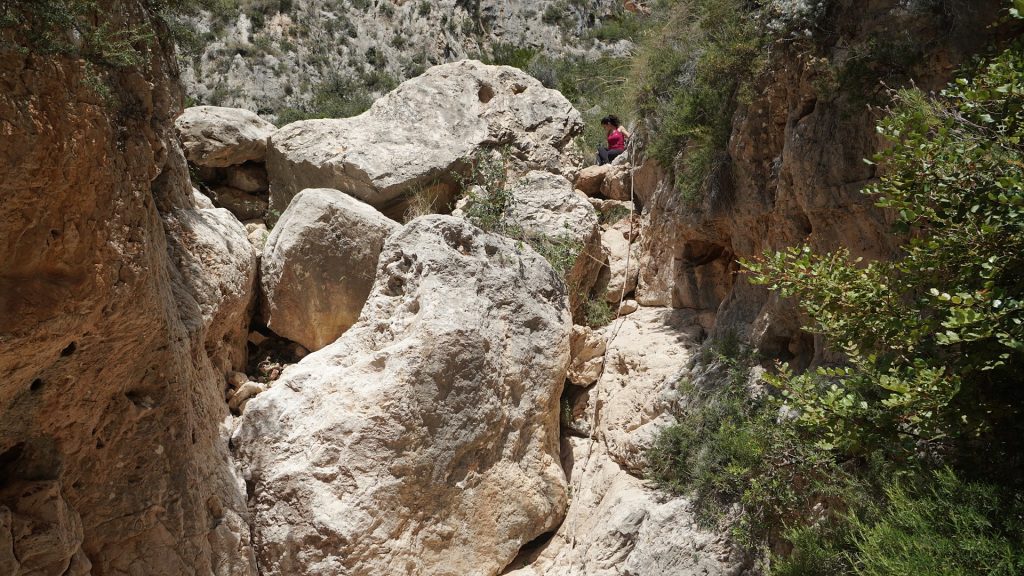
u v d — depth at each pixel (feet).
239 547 19.11
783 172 19.95
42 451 15.33
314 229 25.02
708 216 23.18
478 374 21.63
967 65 15.39
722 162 22.56
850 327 14.33
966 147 13.01
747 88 20.98
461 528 20.99
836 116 18.30
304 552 19.43
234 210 30.73
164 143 17.67
